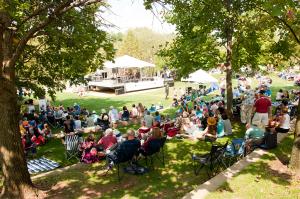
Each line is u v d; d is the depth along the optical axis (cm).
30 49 1359
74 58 1342
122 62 4072
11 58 845
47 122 2064
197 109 1838
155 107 2525
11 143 865
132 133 1041
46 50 1430
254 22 1180
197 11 1323
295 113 1719
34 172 1156
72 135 1328
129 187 949
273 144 1115
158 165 1125
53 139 1653
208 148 1295
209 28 1438
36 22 1028
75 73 1543
